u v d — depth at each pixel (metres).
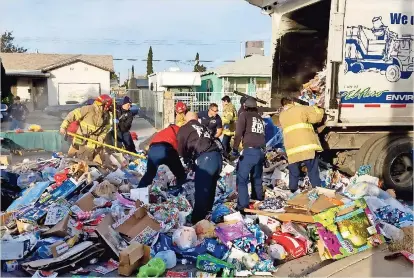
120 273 4.48
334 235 4.96
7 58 36.75
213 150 5.85
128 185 6.86
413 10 7.11
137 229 5.13
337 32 6.78
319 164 7.93
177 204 6.02
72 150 8.21
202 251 4.78
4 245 4.65
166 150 6.75
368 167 7.14
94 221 5.38
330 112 6.87
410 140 7.16
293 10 8.20
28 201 6.01
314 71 9.10
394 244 4.95
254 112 6.38
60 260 4.53
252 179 6.67
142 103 30.16
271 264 4.65
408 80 7.19
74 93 34.09
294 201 5.79
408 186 7.18
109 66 35.97
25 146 11.36
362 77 6.97
